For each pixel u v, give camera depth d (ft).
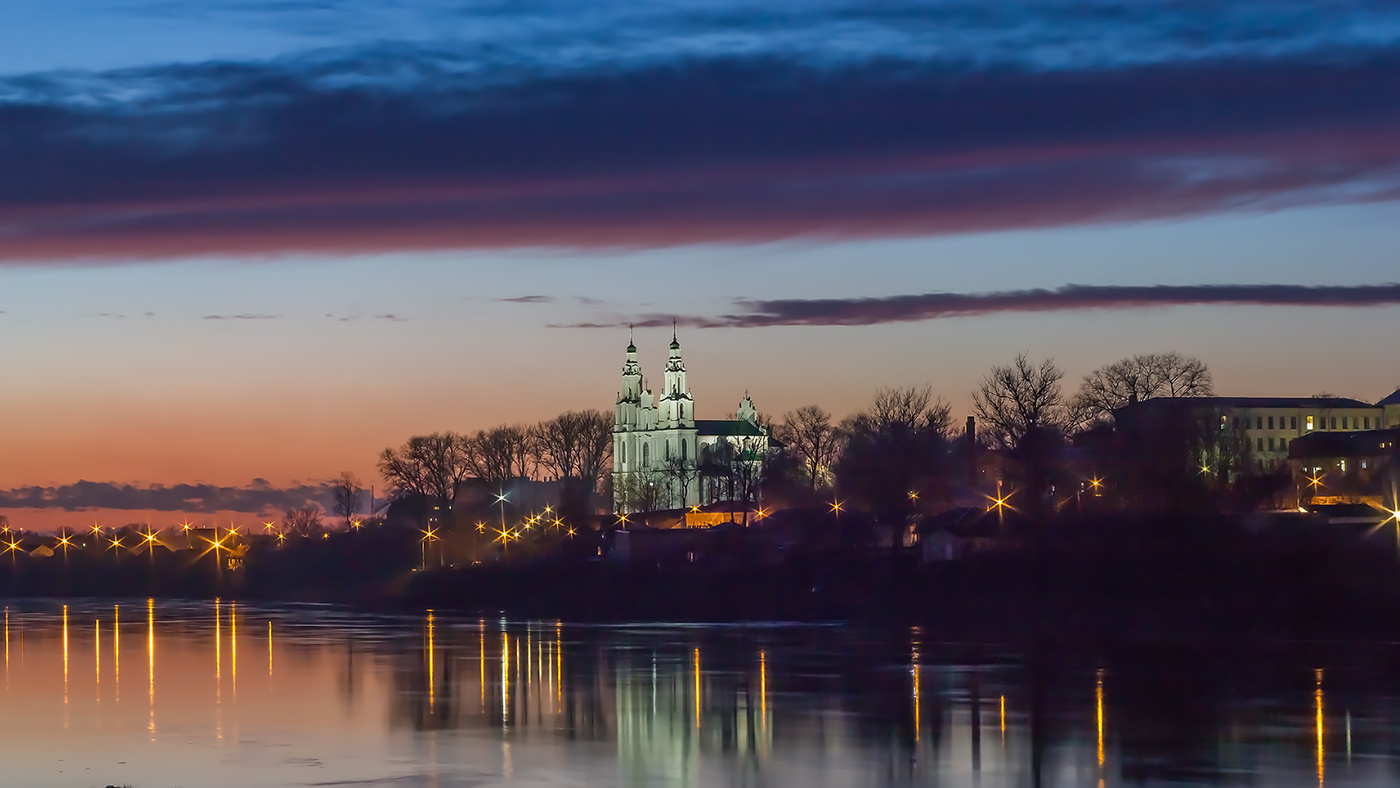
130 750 277.64
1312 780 244.42
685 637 515.09
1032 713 312.71
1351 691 341.62
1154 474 582.35
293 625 632.79
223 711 328.90
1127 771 252.83
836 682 368.07
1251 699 329.52
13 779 250.78
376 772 254.68
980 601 543.39
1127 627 490.90
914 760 264.52
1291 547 511.81
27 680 395.96
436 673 402.93
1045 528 585.22
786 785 245.24
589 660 431.43
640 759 266.77
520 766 260.42
